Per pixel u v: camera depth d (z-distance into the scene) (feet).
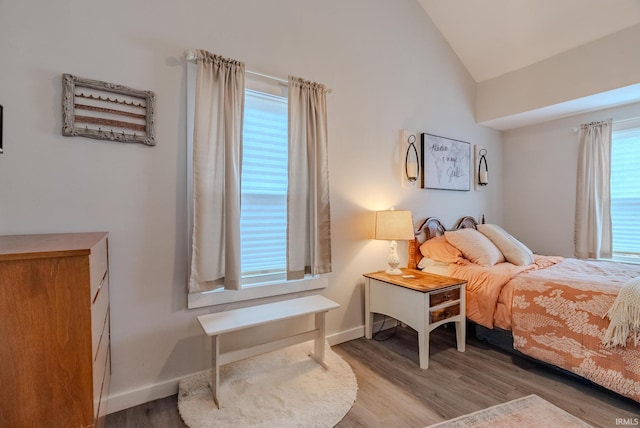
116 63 5.84
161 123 6.28
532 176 13.23
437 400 6.14
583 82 9.87
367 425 5.44
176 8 6.45
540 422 5.46
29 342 3.02
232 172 6.68
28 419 3.03
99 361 4.04
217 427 5.34
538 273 8.27
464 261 9.34
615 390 5.81
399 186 10.38
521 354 7.95
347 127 9.13
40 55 5.24
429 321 7.57
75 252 3.15
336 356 7.88
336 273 8.93
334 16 8.84
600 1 8.80
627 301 5.82
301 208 7.86
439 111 11.59
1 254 2.90
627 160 10.78
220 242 6.70
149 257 6.20
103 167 5.76
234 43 7.14
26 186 5.16
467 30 11.25
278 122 7.80
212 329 5.72
